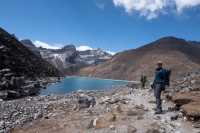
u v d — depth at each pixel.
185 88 22.61
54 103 25.86
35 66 90.00
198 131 12.71
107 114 16.34
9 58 65.25
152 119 14.63
